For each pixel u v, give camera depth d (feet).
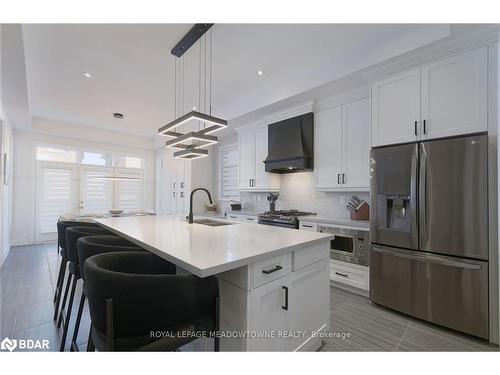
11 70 8.82
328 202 12.34
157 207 23.53
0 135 11.78
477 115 6.52
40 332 6.64
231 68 10.29
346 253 9.48
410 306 7.43
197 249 4.61
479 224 6.28
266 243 5.18
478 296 6.29
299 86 10.69
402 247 7.61
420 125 7.48
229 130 17.22
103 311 3.14
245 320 4.12
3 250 13.19
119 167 22.15
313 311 5.74
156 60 9.61
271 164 12.91
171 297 3.36
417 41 7.27
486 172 6.20
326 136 11.24
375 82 8.67
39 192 18.13
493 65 6.33
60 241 8.03
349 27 7.68
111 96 13.23
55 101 13.91
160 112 15.83
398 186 7.72
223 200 19.49
